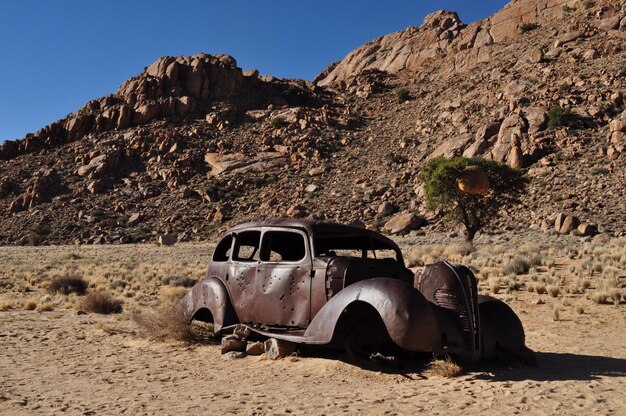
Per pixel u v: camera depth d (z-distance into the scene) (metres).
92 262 40.59
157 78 111.44
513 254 26.92
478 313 6.61
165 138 95.69
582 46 88.00
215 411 5.28
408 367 6.99
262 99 115.62
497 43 116.44
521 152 62.06
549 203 51.62
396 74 135.00
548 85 77.38
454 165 38.03
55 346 9.38
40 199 82.25
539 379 6.31
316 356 7.64
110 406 5.55
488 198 38.72
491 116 76.75
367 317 7.20
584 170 56.06
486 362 7.20
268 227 8.16
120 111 101.88
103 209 79.31
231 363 7.67
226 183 83.50
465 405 5.30
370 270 7.40
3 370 7.44
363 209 65.75
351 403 5.45
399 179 70.50
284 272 7.72
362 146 90.44
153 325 9.76
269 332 7.78
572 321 11.49
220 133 100.19
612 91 68.44
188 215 75.88
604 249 24.98
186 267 32.38
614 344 9.11
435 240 45.47
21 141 99.69
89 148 95.69
